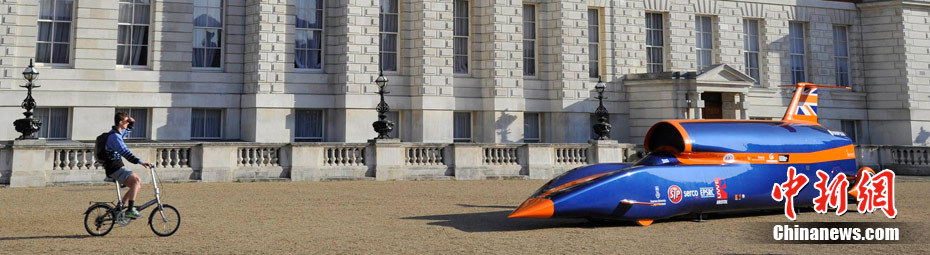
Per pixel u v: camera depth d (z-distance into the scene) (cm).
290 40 3606
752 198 1606
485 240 1301
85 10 3400
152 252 1167
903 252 1171
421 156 3048
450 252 1165
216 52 3641
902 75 4562
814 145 1705
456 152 3080
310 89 3653
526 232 1412
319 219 1641
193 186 2527
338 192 2344
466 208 1889
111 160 1327
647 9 4291
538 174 3206
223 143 2753
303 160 2858
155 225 1362
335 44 3712
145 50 3538
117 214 1341
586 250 1184
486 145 3147
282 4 3591
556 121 4044
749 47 4547
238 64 3650
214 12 3647
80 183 2558
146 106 3456
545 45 4100
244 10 3678
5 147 2486
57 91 3316
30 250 1184
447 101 3809
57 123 3366
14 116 3247
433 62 3794
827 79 4634
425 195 2267
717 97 4219
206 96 3566
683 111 3950
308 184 2670
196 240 1303
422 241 1288
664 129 1677
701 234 1381
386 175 2950
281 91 3562
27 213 1728
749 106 4288
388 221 1603
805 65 4644
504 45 3934
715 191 1566
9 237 1335
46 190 2350
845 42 4769
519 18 3988
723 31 4441
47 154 2527
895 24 4600
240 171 2781
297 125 3684
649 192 1502
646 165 1594
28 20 3328
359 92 3647
